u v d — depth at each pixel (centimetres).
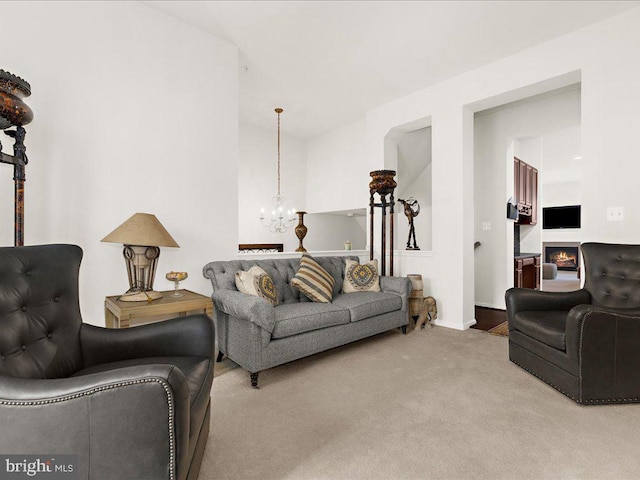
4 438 82
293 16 264
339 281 334
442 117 373
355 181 516
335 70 349
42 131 208
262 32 285
